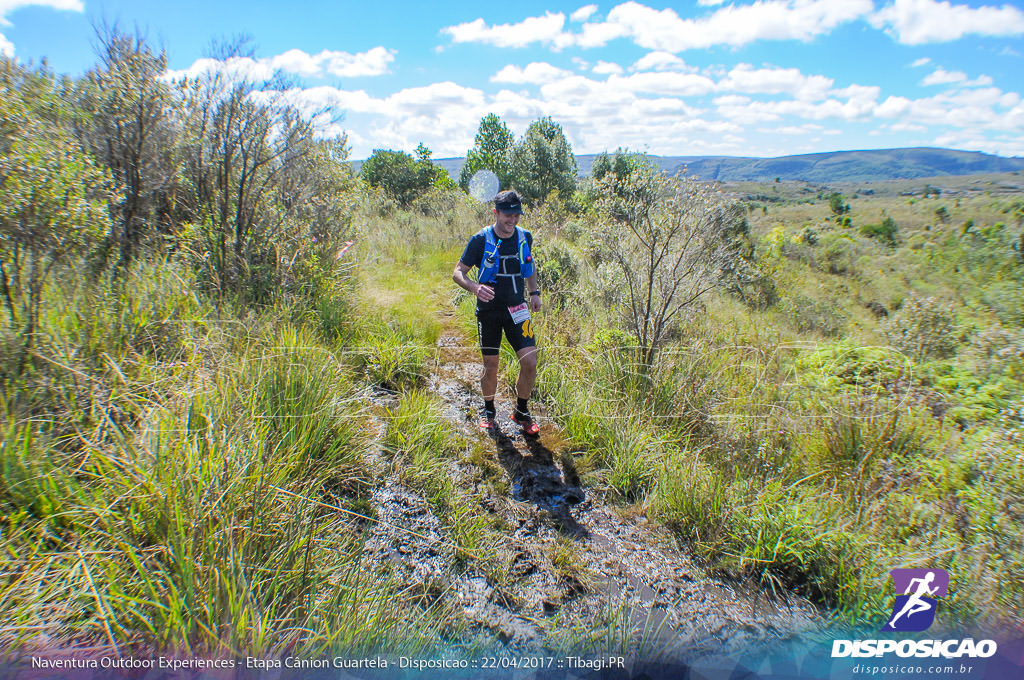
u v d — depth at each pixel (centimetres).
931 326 603
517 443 371
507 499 308
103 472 229
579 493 321
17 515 204
